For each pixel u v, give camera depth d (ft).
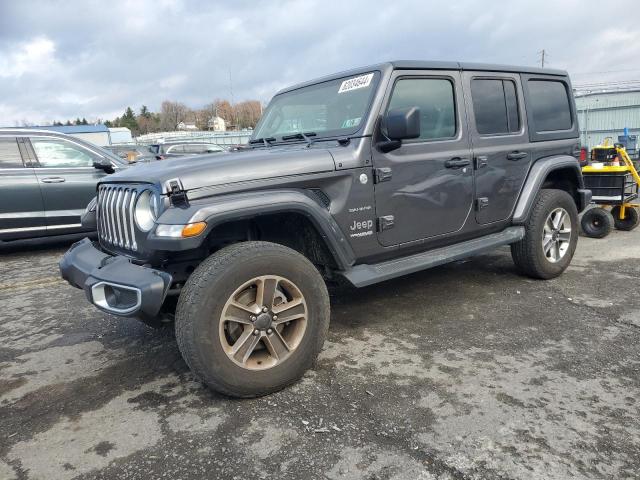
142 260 9.57
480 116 13.58
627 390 9.12
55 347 12.23
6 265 21.13
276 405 8.99
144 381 10.23
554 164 15.23
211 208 8.63
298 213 9.78
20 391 10.03
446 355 10.82
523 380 9.59
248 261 8.79
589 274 16.60
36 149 22.54
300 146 11.48
